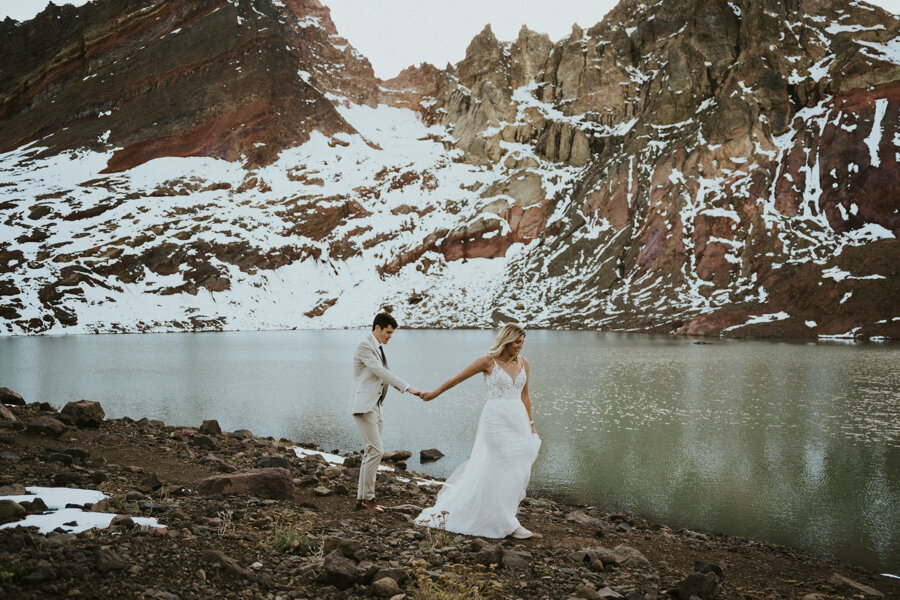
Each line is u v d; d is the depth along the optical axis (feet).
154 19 286.46
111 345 120.16
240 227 208.54
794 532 23.95
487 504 18.35
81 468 21.76
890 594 17.15
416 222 227.40
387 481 27.55
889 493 28.73
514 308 180.34
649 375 71.10
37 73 282.97
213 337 147.33
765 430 42.29
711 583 14.24
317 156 253.24
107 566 11.99
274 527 16.70
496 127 258.37
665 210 179.11
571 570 15.56
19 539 12.69
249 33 274.36
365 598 12.39
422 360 86.79
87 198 208.33
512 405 18.60
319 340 135.85
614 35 256.73
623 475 32.07
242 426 44.32
